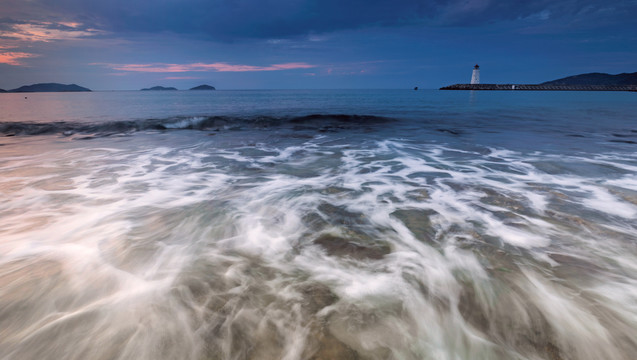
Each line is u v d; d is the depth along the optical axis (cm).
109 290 260
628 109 2570
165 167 718
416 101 4475
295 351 200
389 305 243
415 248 332
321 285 268
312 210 447
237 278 278
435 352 202
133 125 1481
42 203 470
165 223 399
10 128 1348
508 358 198
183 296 253
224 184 581
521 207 449
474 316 233
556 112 2320
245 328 219
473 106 3152
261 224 397
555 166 704
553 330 220
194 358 195
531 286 266
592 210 433
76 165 734
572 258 308
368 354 199
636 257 309
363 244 342
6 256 312
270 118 1798
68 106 3191
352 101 4541
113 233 368
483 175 638
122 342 207
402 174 655
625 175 620
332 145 1026
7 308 237
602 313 234
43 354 200
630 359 198
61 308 239
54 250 326
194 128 1479
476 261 305
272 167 721
